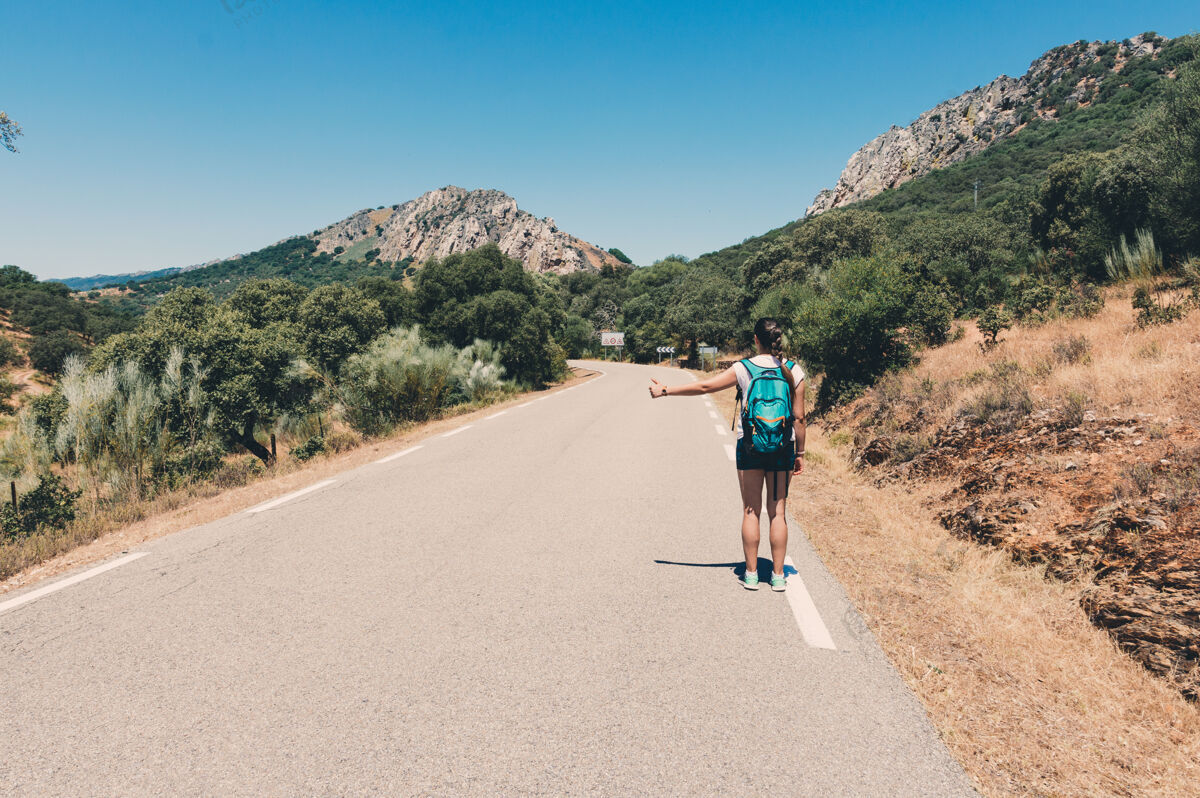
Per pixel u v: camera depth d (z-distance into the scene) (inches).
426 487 272.4
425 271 1348.4
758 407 145.2
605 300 3998.5
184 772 85.0
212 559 179.2
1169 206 570.9
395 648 121.9
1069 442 211.3
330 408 641.0
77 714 99.9
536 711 99.5
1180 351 277.6
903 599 146.1
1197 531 139.1
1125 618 124.5
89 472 340.5
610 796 79.4
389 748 90.1
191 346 544.1
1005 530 177.3
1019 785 82.5
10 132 320.8
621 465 322.3
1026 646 122.9
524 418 552.1
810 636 126.5
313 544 191.8
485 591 151.9
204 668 114.7
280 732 94.3
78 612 142.2
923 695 104.7
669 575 162.4
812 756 87.7
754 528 150.6
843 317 458.9
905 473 261.7
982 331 459.5
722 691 105.4
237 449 697.6
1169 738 94.7
